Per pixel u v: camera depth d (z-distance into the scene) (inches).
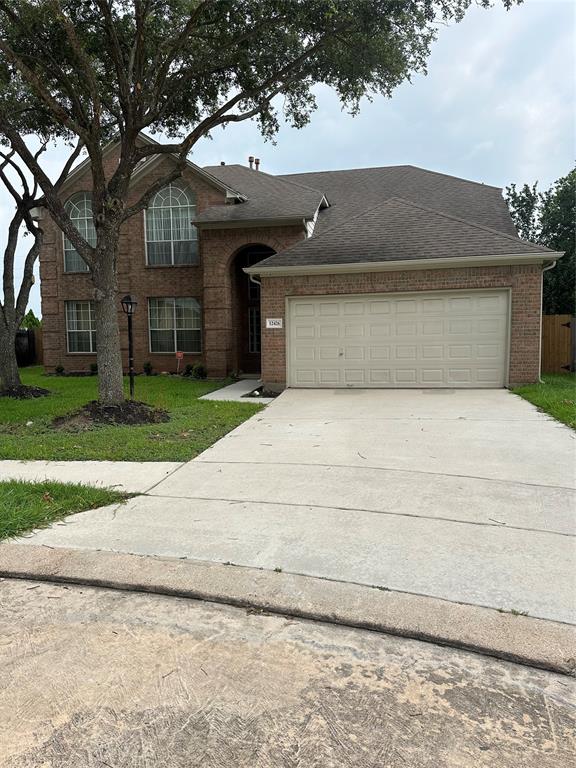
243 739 81.4
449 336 467.2
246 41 384.5
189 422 339.0
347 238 509.0
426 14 354.9
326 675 96.7
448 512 176.4
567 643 103.5
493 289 454.3
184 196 699.4
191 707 88.6
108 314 357.7
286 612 117.9
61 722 85.4
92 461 250.2
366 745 79.8
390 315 476.7
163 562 141.4
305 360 495.2
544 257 436.5
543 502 184.5
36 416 366.6
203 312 686.5
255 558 143.4
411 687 93.2
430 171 811.4
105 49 378.3
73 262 747.4
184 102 424.5
